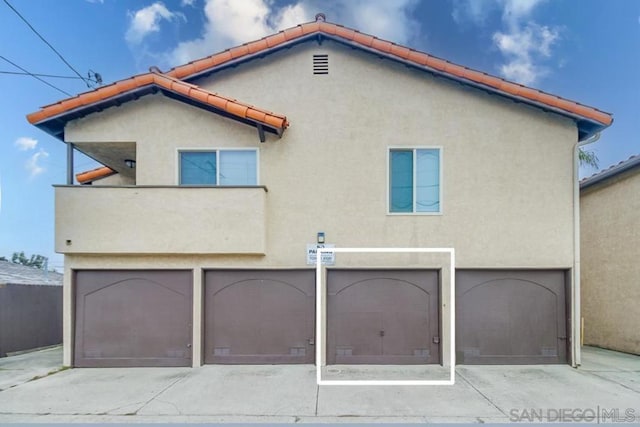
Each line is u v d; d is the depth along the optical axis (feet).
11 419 19.06
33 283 40.22
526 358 28.40
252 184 29.35
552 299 28.78
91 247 27.37
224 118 29.30
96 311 28.55
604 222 35.24
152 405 20.71
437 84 29.55
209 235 27.63
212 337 28.68
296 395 22.11
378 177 29.12
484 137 29.19
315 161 29.22
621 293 33.40
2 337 34.63
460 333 28.50
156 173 28.94
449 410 19.95
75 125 28.99
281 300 28.81
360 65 29.81
